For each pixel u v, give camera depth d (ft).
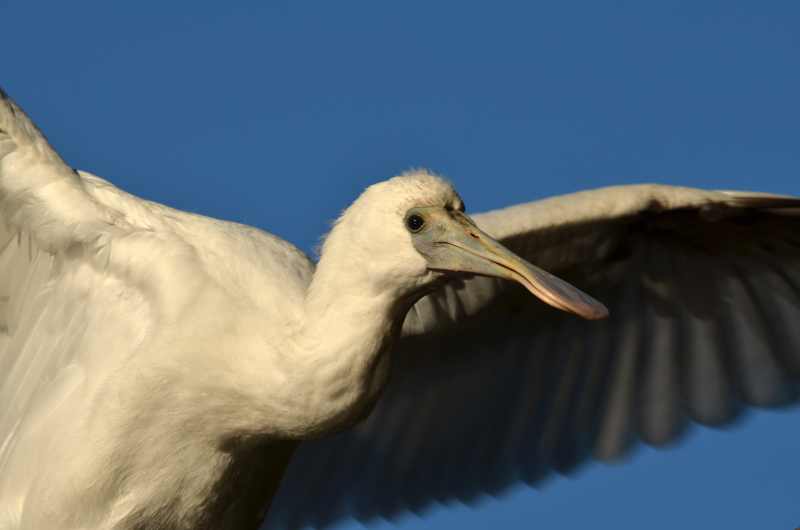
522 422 52.70
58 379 42.96
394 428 52.29
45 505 42.19
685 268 51.26
